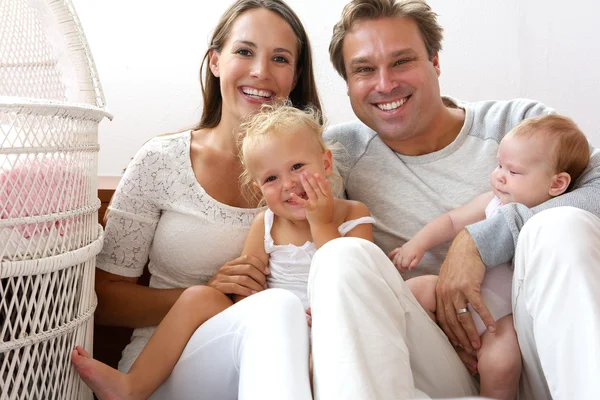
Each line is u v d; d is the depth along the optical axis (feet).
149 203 4.92
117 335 5.70
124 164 6.85
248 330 3.65
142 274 5.55
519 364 4.00
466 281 4.14
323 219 4.45
